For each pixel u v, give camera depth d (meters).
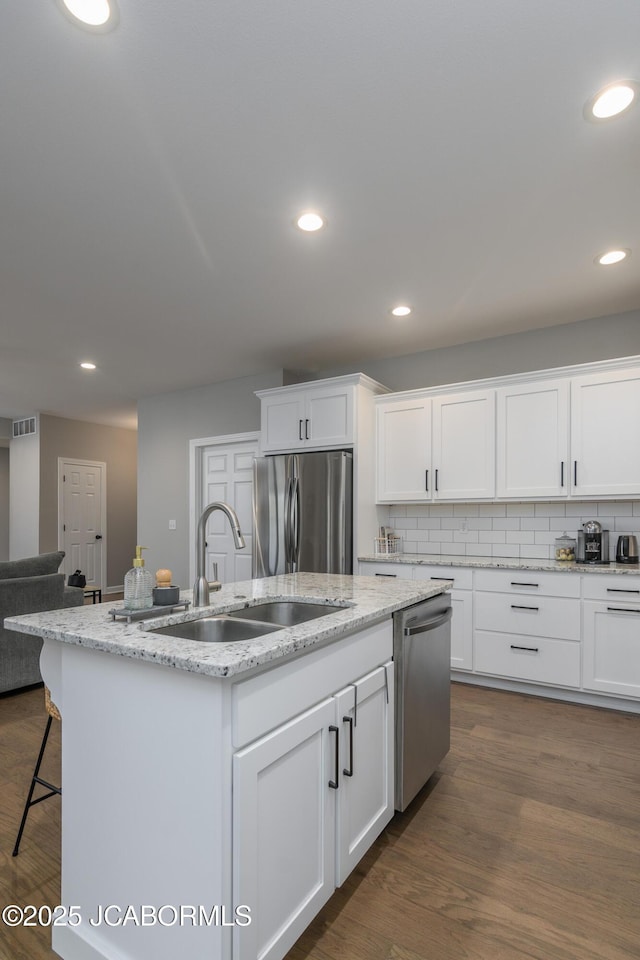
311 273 2.98
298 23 1.45
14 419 7.48
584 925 1.47
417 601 2.11
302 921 1.35
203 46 1.51
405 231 2.54
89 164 2.04
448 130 1.86
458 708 3.15
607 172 2.10
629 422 3.24
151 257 2.79
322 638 1.39
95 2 1.36
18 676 3.36
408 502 4.08
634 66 1.59
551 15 1.43
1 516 8.12
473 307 3.49
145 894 1.24
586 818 2.00
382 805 1.83
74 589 3.73
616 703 3.12
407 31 1.47
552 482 3.48
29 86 1.65
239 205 2.32
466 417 3.84
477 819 1.99
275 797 1.25
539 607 3.31
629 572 3.02
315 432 4.24
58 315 3.62
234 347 4.33
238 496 5.34
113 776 1.31
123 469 8.23
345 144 1.93
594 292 3.25
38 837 1.87
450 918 1.50
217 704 1.12
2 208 2.33
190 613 1.64
